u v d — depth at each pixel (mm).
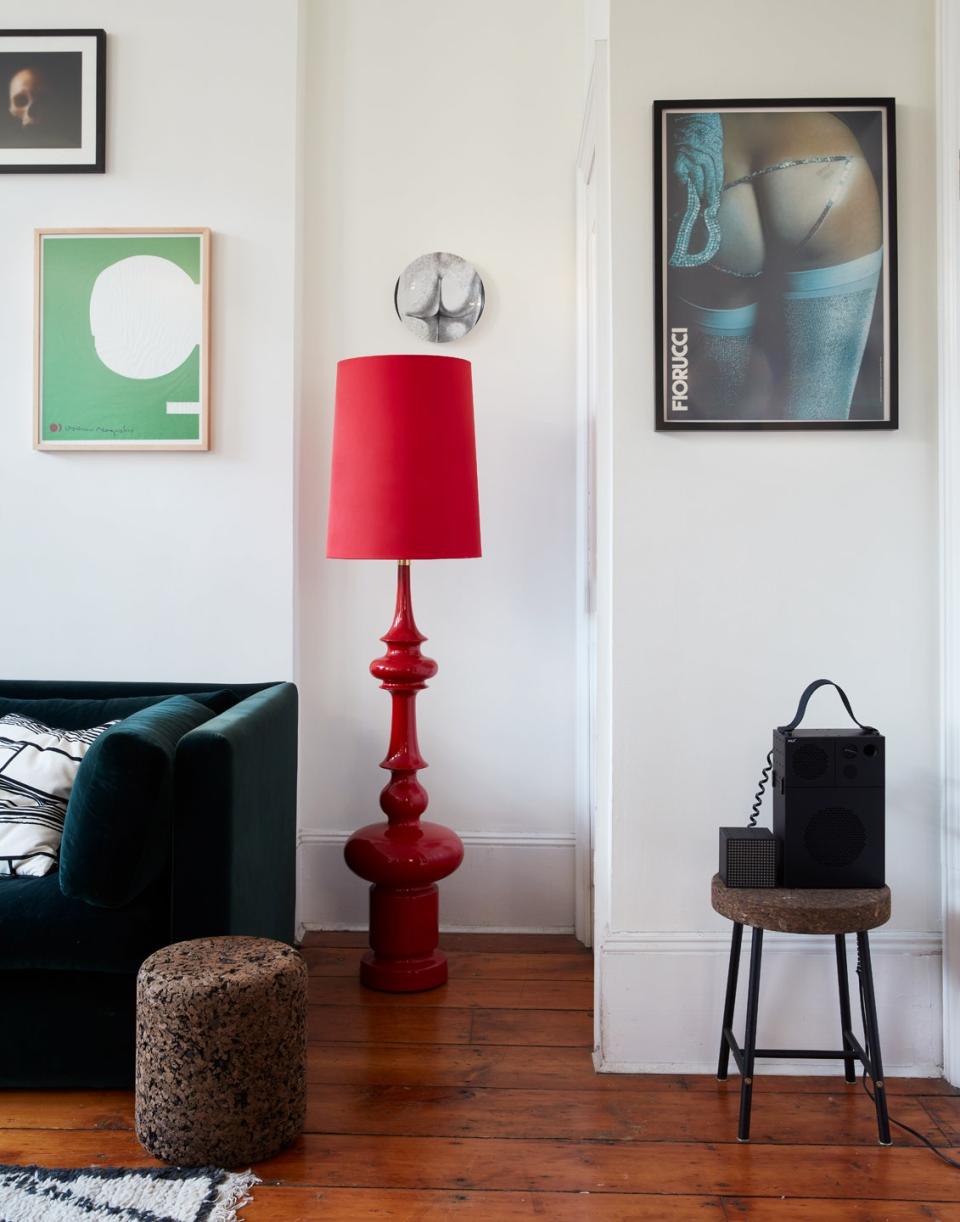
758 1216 1815
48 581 3160
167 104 3139
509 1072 2354
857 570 2412
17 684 2980
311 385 3295
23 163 3127
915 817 2402
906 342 2404
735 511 2414
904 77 2398
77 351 3129
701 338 2402
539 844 3316
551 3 3299
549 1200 1856
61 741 2588
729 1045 2248
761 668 2418
